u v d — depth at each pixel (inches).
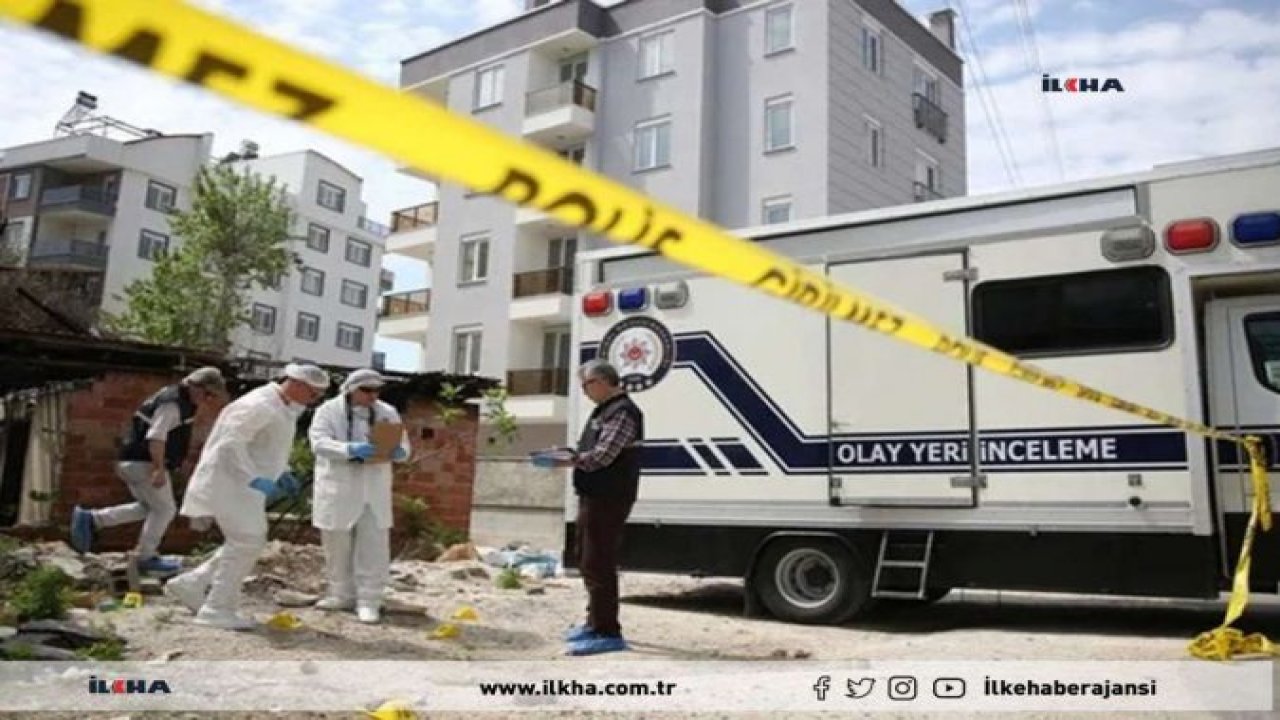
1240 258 235.0
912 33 1119.6
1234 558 233.5
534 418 1013.8
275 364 444.5
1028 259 262.2
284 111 40.9
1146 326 245.1
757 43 1006.4
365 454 241.3
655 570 305.9
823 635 259.0
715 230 64.8
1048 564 249.3
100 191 1748.3
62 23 34.7
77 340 384.5
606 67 1098.7
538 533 686.5
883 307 87.3
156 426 290.7
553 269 1064.8
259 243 1161.4
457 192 1168.2
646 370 317.1
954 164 1177.4
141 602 241.3
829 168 943.7
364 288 2224.4
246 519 220.2
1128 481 241.1
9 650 176.1
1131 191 251.4
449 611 267.7
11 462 491.8
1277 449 233.8
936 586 263.7
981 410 261.6
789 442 289.0
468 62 1208.8
